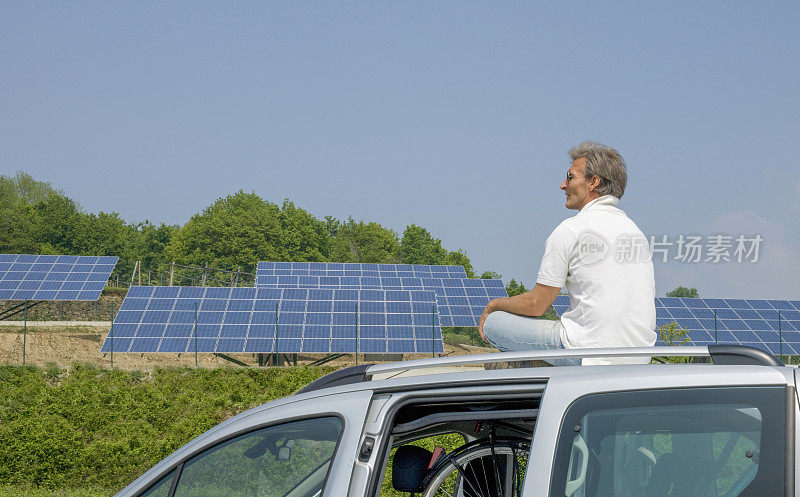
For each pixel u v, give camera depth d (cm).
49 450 1245
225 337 3092
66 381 2270
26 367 2448
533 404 303
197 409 1767
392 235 14062
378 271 4184
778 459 235
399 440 351
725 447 245
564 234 379
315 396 299
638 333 374
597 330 371
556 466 253
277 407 301
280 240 12388
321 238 13688
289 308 3266
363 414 285
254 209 12606
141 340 3058
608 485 252
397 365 302
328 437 293
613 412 256
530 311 393
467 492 353
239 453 301
